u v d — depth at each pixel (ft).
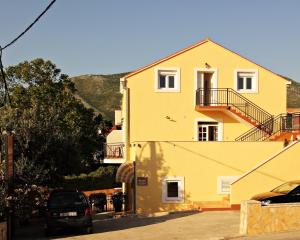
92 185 156.15
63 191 63.36
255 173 81.25
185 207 83.92
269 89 100.94
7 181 56.44
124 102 101.09
